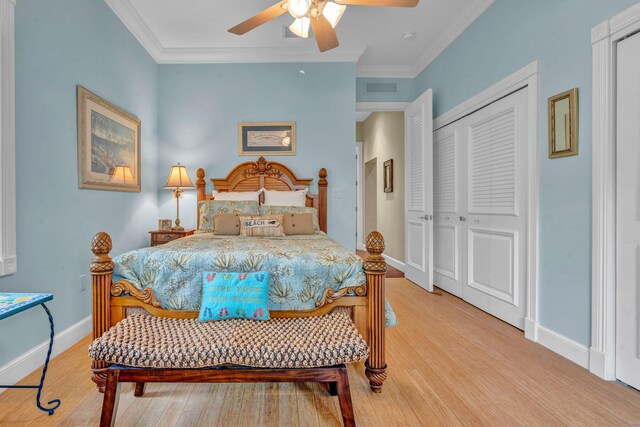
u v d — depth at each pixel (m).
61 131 2.16
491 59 2.79
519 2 2.45
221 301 1.56
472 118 3.11
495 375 1.84
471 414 1.50
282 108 3.89
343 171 3.92
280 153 3.89
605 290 1.79
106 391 1.29
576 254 1.98
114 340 1.32
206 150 3.87
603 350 1.80
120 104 2.97
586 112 1.91
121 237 2.98
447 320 2.75
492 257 2.84
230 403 1.59
